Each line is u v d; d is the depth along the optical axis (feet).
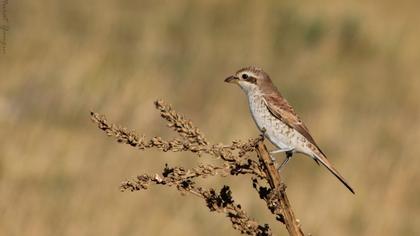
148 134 59.72
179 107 69.97
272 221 49.37
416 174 56.85
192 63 81.15
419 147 63.67
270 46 92.73
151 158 51.19
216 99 69.62
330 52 91.76
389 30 98.17
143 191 46.42
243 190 49.93
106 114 61.31
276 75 84.64
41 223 43.16
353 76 88.02
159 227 44.52
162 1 99.14
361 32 94.94
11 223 42.68
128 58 78.54
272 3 99.76
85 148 52.80
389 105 79.66
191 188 21.03
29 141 52.95
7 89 65.72
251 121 63.72
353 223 50.78
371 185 55.42
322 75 86.07
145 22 92.89
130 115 61.36
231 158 20.74
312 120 69.41
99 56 74.59
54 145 53.16
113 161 50.72
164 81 74.38
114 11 94.43
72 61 71.05
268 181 20.74
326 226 49.32
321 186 53.88
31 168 49.42
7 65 70.54
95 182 48.57
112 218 44.32
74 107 61.67
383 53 94.17
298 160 57.06
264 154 20.75
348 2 103.09
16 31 81.92
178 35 92.73
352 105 77.71
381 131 67.00
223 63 84.48
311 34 94.68
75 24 87.92
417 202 55.11
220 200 21.08
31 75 68.18
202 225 45.83
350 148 62.34
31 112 62.34
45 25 85.25
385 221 51.44
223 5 99.45
